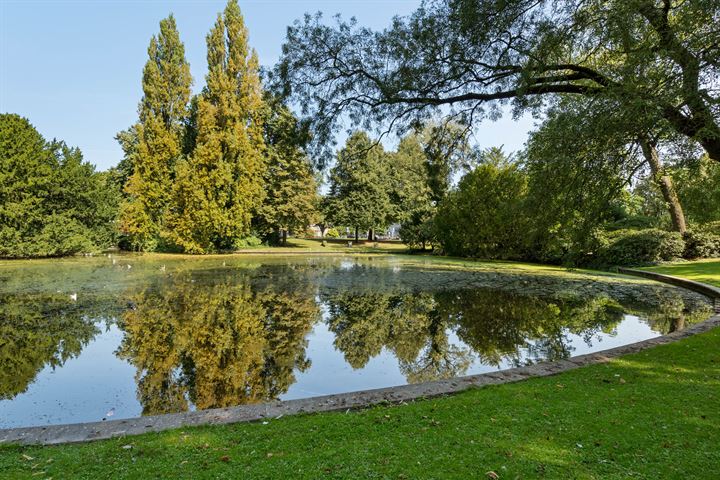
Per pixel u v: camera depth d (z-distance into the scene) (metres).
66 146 28.05
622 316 10.00
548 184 7.38
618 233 21.22
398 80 8.45
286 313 10.26
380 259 27.56
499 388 4.45
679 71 6.07
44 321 9.11
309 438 3.28
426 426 3.47
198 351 7.25
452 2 7.58
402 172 43.59
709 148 6.39
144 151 31.31
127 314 9.83
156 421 3.74
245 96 33.41
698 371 4.93
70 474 2.77
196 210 30.44
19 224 24.47
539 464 2.84
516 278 17.02
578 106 6.86
